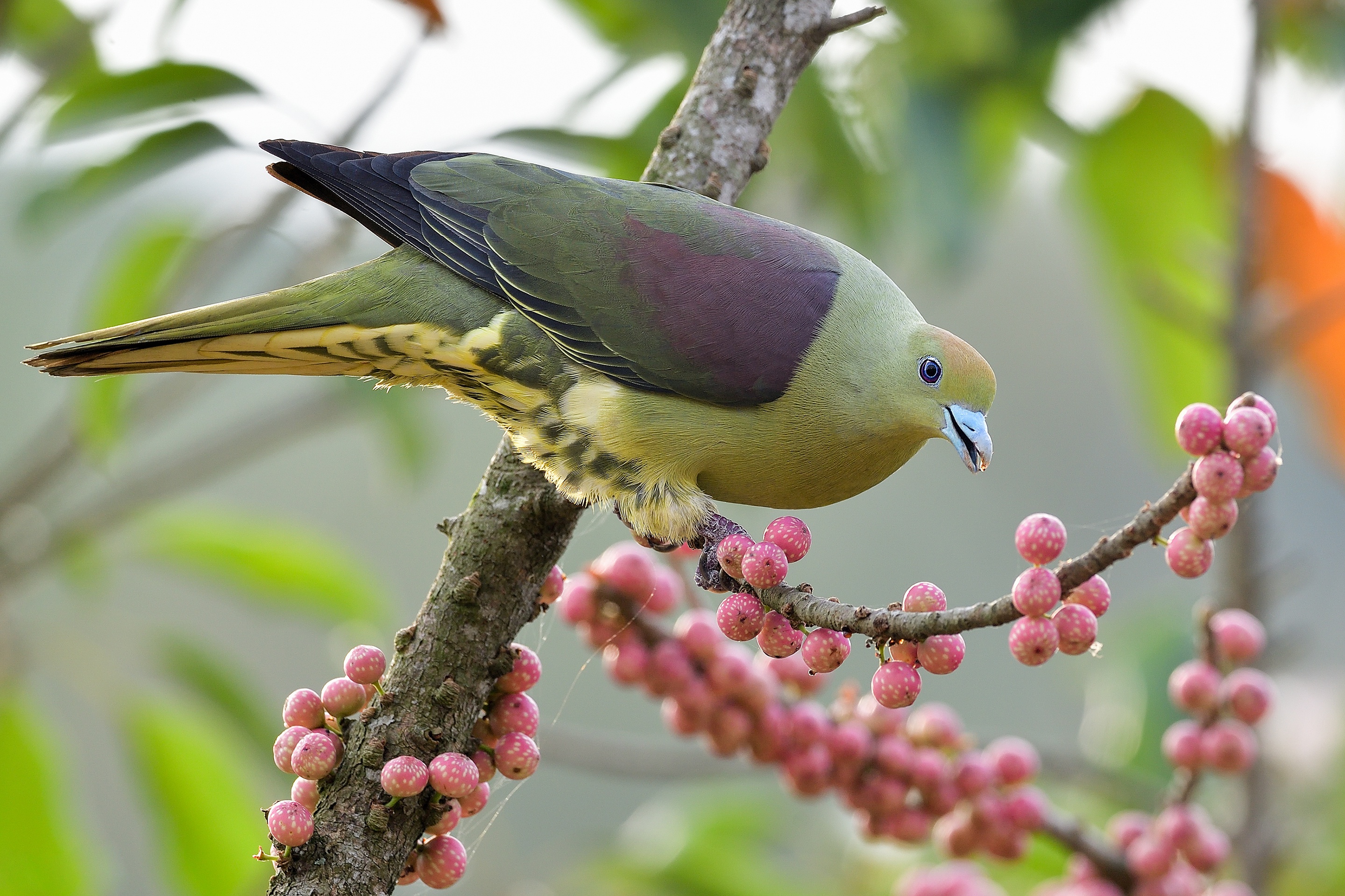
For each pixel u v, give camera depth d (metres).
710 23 8.83
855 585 18.31
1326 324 8.70
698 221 7.18
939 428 7.12
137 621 10.15
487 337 7.15
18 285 15.37
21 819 9.32
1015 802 7.09
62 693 16.66
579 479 7.29
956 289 9.55
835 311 7.16
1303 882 8.91
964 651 4.97
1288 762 9.35
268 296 7.09
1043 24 9.51
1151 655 9.30
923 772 7.00
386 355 7.25
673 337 7.02
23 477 9.62
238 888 9.44
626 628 6.61
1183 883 7.06
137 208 10.16
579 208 7.28
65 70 8.96
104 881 9.48
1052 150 10.28
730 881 9.66
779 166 10.04
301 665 17.58
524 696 5.94
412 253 7.38
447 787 5.46
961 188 9.43
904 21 9.22
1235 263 8.91
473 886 10.21
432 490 18.50
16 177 9.05
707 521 7.14
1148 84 9.84
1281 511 13.70
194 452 10.60
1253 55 9.05
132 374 7.66
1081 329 19.05
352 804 5.58
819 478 7.37
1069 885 7.28
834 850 10.16
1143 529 4.57
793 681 6.98
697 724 6.79
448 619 5.92
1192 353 10.34
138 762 9.55
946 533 18.62
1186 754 6.90
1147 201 10.23
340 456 19.08
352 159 7.51
